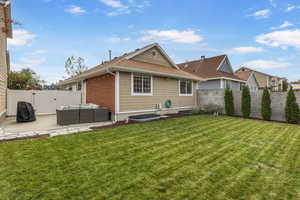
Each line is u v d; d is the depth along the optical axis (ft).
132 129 19.52
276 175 8.75
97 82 31.14
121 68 23.65
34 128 19.94
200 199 6.71
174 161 10.36
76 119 22.71
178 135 16.87
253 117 32.45
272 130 19.84
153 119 26.84
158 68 32.27
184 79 37.73
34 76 82.23
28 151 11.74
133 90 27.45
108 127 20.85
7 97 31.37
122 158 10.73
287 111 27.40
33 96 34.04
